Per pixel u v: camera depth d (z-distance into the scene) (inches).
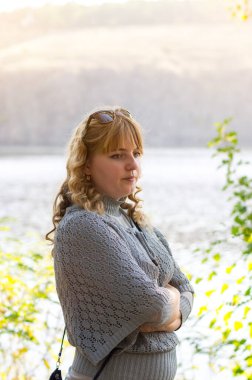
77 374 93.8
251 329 136.7
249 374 138.2
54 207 100.8
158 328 95.4
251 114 1563.7
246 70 1700.3
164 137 1409.9
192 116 1567.4
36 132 1513.3
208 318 164.7
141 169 99.9
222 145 194.7
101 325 91.4
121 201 100.2
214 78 1684.3
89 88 1674.5
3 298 170.2
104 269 91.0
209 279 149.1
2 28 1705.2
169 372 96.7
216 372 162.6
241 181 187.5
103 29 1871.3
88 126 97.2
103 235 91.9
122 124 96.3
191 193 655.8
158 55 1759.4
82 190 96.3
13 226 389.4
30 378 177.3
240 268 161.9
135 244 96.5
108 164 96.6
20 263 173.0
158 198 613.9
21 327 169.5
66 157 99.7
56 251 93.9
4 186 725.9
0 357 178.1
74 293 92.4
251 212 177.2
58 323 177.3
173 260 107.2
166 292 93.4
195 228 417.7
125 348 92.4
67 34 1795.0
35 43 1715.1
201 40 1824.6
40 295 170.2
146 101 1679.4
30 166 1007.0
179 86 1672.0
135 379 93.4
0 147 1456.7
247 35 1819.6
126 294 90.3
